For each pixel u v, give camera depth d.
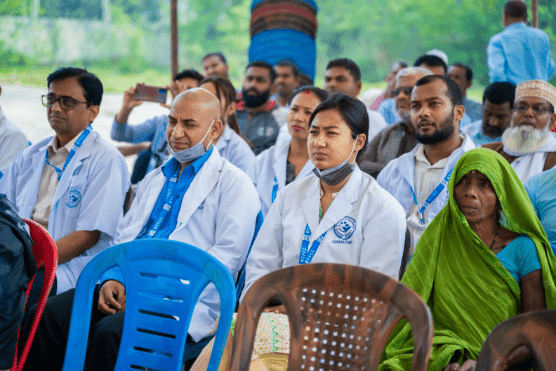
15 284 2.42
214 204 3.28
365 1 19.41
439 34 18.69
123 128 5.24
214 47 20.59
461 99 3.90
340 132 2.89
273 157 4.31
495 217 2.74
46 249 2.66
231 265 3.17
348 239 2.94
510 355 1.88
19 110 12.02
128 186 3.95
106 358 2.77
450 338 2.56
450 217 2.79
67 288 3.60
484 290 2.65
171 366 2.41
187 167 3.35
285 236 3.04
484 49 18.16
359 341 2.15
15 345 2.47
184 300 2.41
